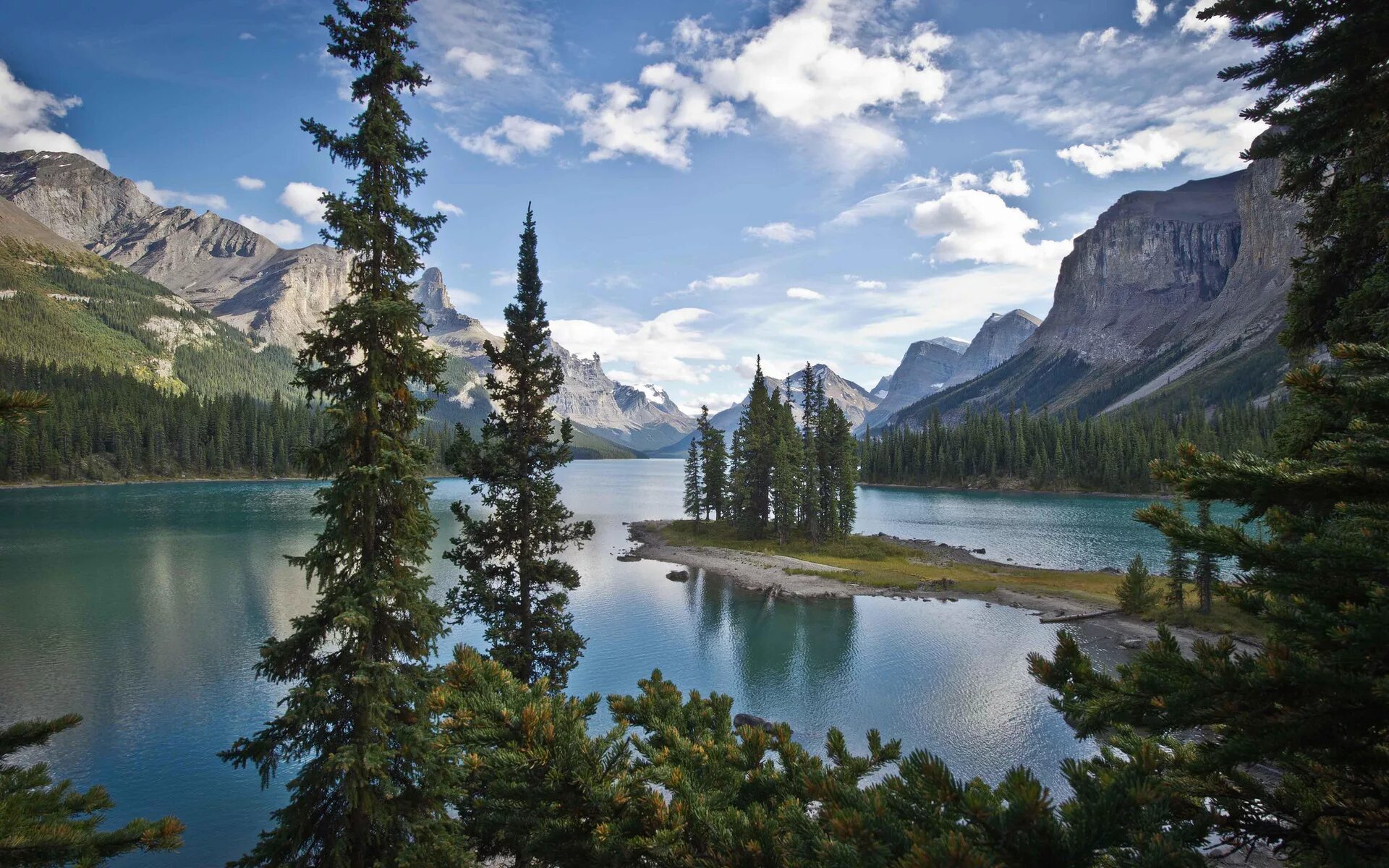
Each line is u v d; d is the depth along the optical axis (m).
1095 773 3.66
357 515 12.10
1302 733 3.20
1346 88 6.29
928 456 199.88
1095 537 97.69
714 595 59.09
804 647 44.00
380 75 12.57
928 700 35.00
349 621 10.89
